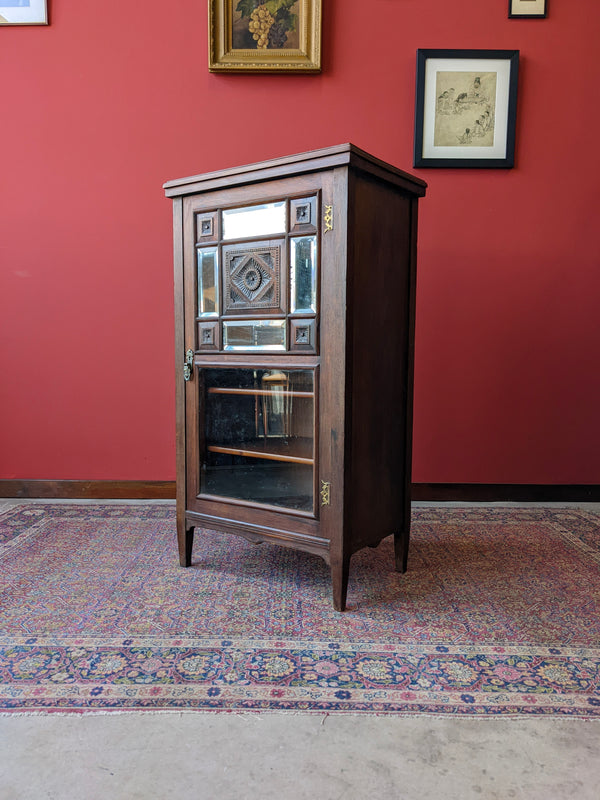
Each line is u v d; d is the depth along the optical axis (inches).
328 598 76.7
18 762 45.7
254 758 46.4
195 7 116.3
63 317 122.1
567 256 118.8
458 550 95.0
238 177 77.0
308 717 51.6
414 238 83.7
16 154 120.1
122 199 119.8
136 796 42.3
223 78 117.6
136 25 117.0
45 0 116.6
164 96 118.0
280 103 117.4
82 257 121.0
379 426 78.7
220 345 81.4
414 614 72.1
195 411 84.5
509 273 119.1
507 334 120.3
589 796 42.8
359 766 45.7
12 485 124.3
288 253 74.1
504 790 43.3
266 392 77.8
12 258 121.7
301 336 73.6
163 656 61.4
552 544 97.8
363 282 73.5
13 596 76.2
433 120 116.0
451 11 115.0
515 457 122.3
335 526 72.4
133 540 98.6
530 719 51.7
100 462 124.0
